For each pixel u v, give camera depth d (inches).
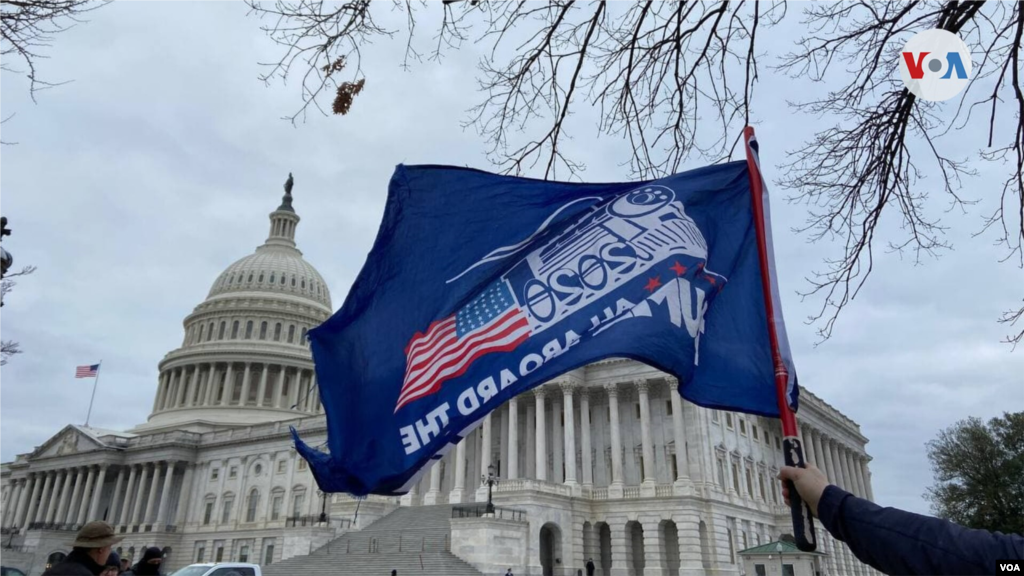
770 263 239.6
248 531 3654.0
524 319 248.7
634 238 259.3
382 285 260.8
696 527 2477.9
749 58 342.6
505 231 264.4
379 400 244.2
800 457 182.5
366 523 2701.8
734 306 247.8
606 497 2637.8
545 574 2516.0
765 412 224.4
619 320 243.1
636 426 2819.9
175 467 4160.9
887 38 345.1
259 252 5753.0
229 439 3993.6
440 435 233.9
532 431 2935.5
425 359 247.4
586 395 2861.7
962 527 119.3
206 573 933.2
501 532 2054.6
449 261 261.3
